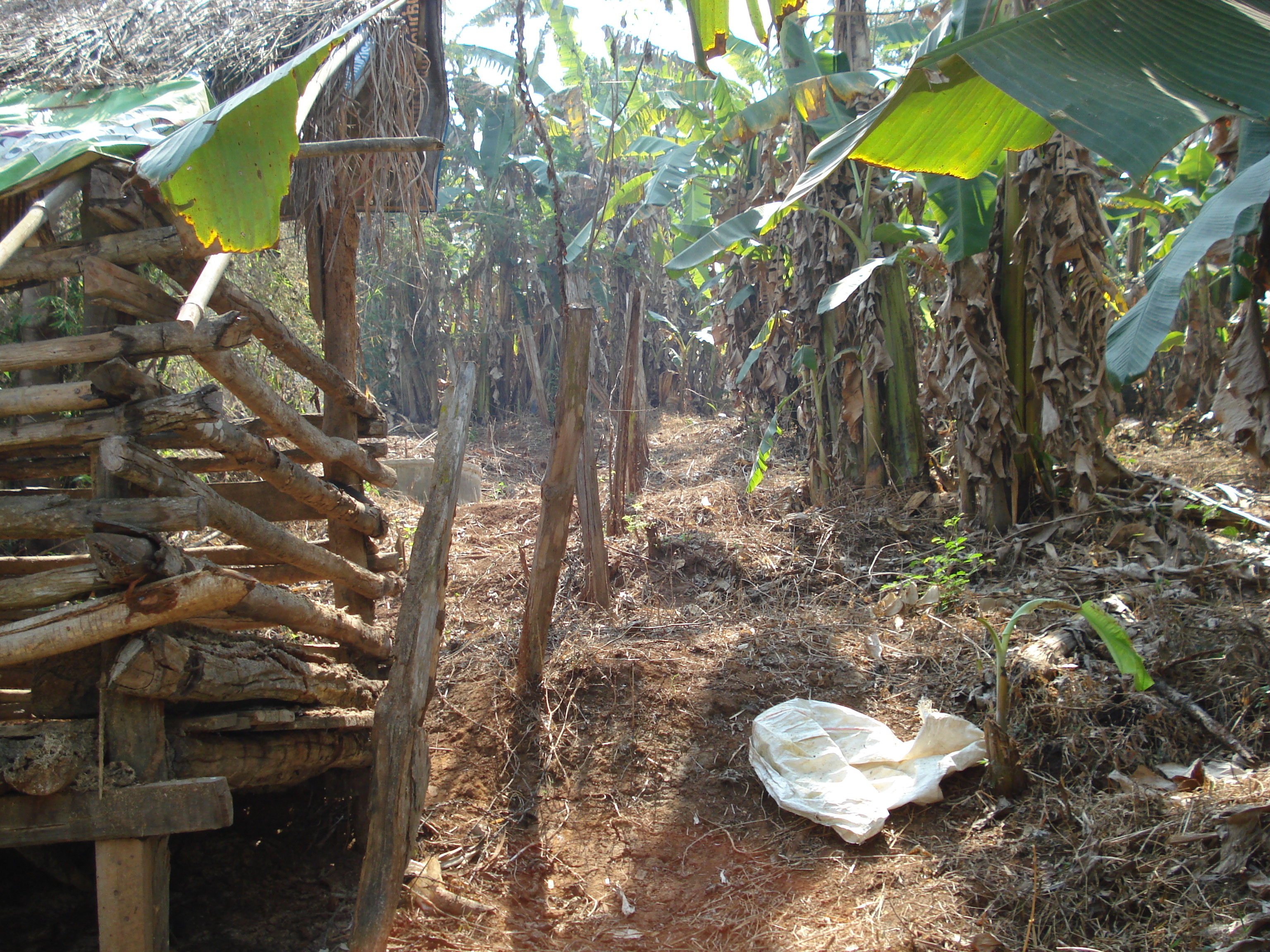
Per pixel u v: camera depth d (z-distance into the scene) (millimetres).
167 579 2234
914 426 7070
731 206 9266
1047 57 2018
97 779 2283
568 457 4270
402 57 3797
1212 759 3412
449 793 3867
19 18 3602
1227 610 4188
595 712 4305
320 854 3424
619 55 9484
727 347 10641
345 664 3553
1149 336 3113
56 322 3857
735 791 3844
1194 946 2541
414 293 13422
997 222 5957
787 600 5547
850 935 2900
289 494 3426
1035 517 6012
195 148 1875
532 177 13328
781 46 6988
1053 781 3488
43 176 2545
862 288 6887
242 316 2525
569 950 2986
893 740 3844
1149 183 8023
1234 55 1906
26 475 3006
